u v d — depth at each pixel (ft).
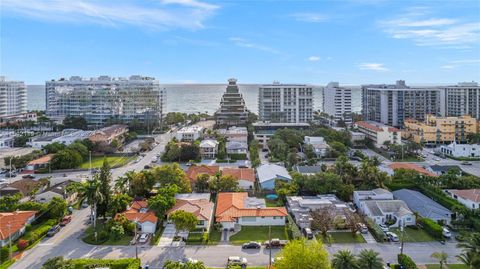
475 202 428.97
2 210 409.49
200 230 384.47
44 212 412.16
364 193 462.19
